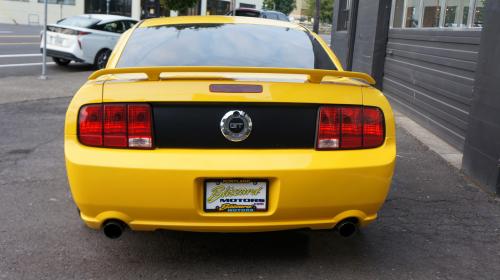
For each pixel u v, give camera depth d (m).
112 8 41.88
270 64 3.66
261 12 22.00
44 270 3.32
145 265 3.41
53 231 3.91
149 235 3.88
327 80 3.32
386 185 3.15
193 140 2.98
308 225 3.09
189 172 2.90
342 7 15.30
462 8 7.01
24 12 39.84
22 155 5.93
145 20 4.38
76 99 3.06
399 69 9.68
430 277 3.34
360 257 3.59
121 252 3.60
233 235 3.90
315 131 3.06
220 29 4.03
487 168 5.00
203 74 3.18
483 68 5.12
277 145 3.02
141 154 2.95
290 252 3.64
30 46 20.23
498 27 4.85
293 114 3.04
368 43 11.29
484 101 5.08
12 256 3.49
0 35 24.56
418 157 6.26
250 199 3.00
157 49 3.76
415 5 9.07
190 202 2.93
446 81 7.19
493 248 3.81
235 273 3.32
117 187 2.93
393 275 3.35
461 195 4.91
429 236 3.98
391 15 10.55
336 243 3.81
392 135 3.22
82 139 3.01
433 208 4.57
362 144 3.12
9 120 7.80
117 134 2.98
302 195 2.99
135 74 3.31
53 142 6.56
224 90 2.98
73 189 3.01
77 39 14.30
